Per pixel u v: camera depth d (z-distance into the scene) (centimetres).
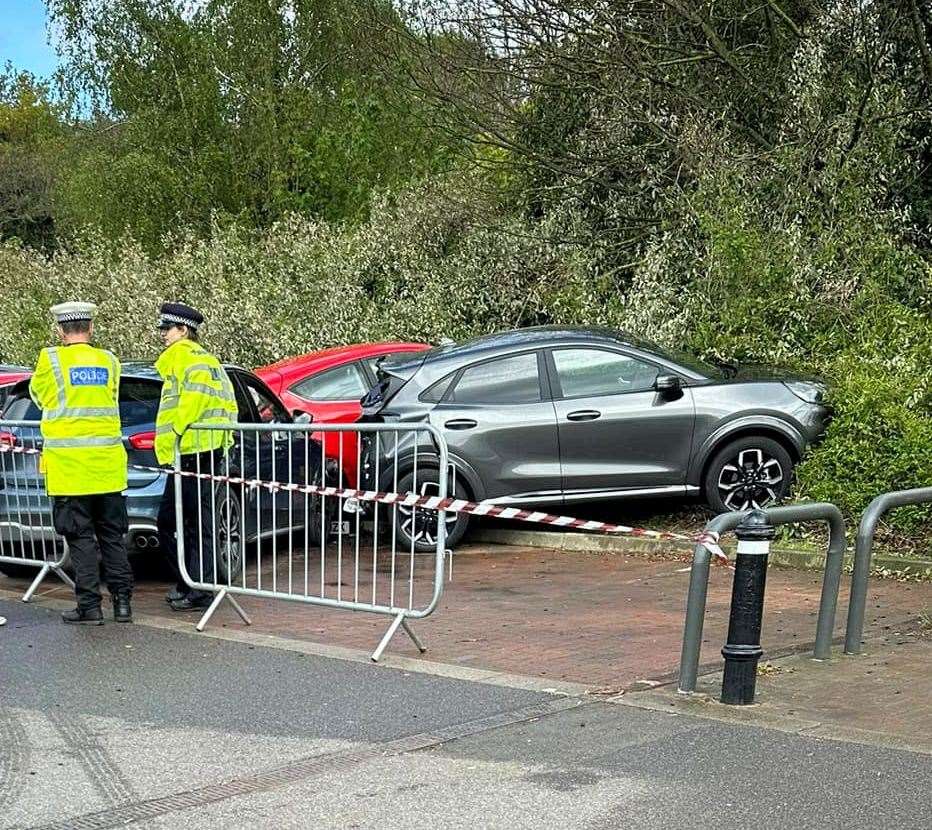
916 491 739
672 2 1520
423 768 538
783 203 1414
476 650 756
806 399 1086
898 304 1262
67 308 851
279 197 2497
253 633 816
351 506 790
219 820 482
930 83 1468
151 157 2581
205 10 2625
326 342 1686
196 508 866
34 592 964
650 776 519
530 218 1730
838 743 557
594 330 1161
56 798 509
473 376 1112
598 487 1088
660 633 786
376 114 2473
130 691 673
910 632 771
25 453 955
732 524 647
